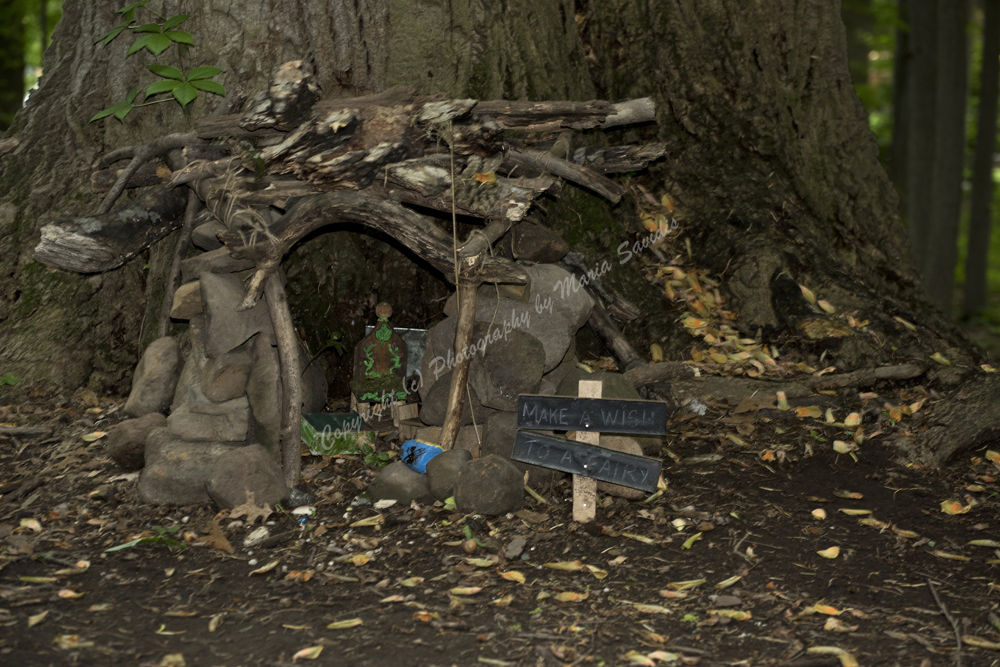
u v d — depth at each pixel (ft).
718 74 21.26
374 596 10.57
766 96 21.24
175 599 10.43
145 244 15.47
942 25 36.60
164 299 16.16
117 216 15.06
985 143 44.62
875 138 22.20
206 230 14.74
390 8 17.11
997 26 42.88
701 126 21.02
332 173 13.23
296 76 13.65
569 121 14.93
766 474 13.98
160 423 13.91
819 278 19.17
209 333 13.64
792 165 20.92
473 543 11.64
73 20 19.20
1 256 17.47
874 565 11.44
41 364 16.93
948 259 38.24
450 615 10.14
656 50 21.36
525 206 13.74
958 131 37.47
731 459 14.43
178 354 15.14
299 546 11.78
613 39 21.58
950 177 37.70
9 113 40.73
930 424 15.21
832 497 13.30
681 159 20.92
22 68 41.24
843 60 22.16
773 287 18.78
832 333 17.76
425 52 17.28
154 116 17.56
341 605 10.36
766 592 10.74
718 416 15.80
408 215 13.60
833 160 21.74
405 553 11.60
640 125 21.13
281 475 13.05
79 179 17.76
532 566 11.35
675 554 11.68
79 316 17.35
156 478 12.84
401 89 14.62
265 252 13.33
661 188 20.84
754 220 19.86
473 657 9.29
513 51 18.48
